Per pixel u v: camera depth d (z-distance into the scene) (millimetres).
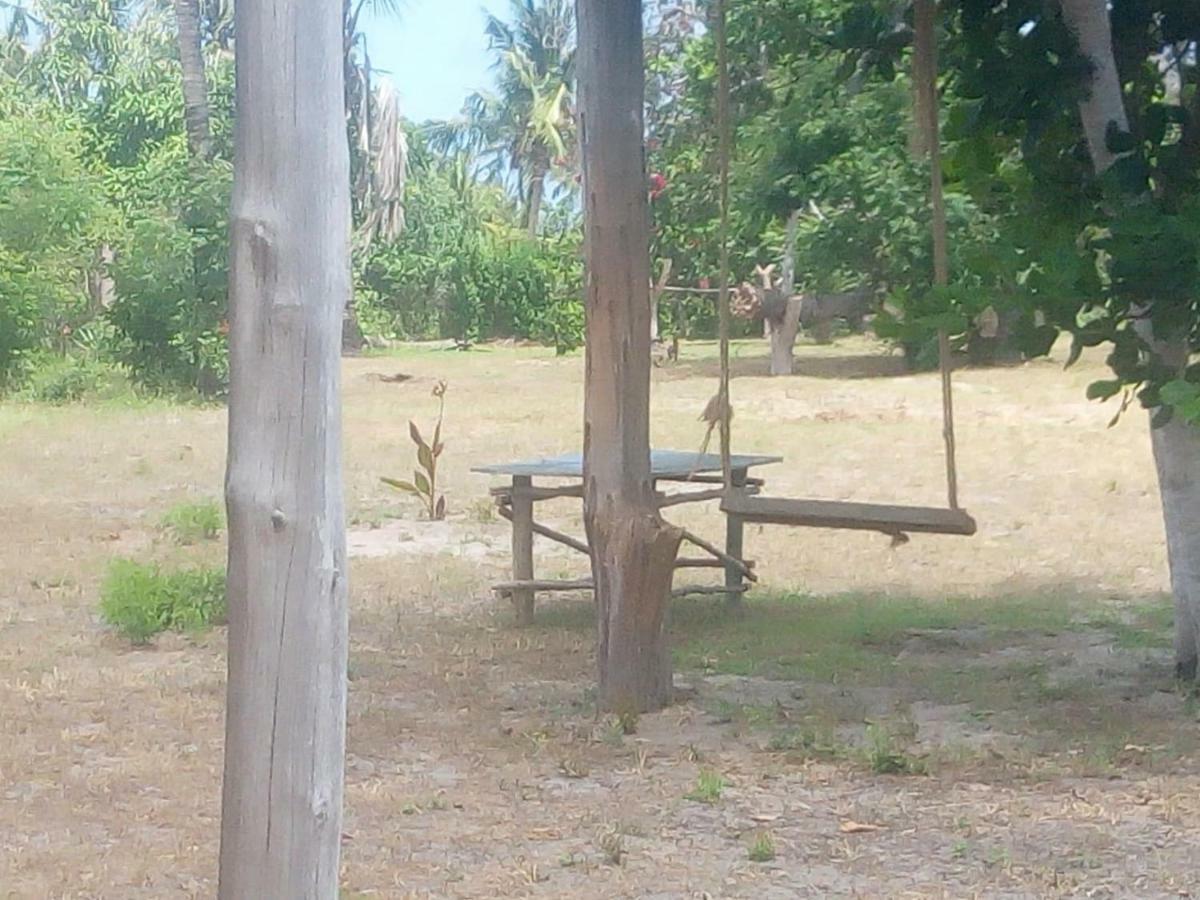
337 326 3061
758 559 11492
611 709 7301
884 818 5758
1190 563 7473
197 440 19078
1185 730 6887
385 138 39375
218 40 38500
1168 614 9492
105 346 25969
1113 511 13375
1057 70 6840
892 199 22609
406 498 14430
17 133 25906
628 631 7285
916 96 6477
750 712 7238
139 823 5848
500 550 11992
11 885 5172
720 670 8227
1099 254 6676
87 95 40562
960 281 6406
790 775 6324
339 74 3047
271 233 2982
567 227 47719
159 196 26297
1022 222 6730
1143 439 18141
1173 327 6051
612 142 6828
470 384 28797
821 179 23375
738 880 5137
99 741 6969
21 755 6727
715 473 10375
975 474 15594
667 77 28281
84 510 13844
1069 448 17469
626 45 6762
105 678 8117
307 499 3045
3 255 24594
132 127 36031
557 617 9648
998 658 8500
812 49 8383
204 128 27484
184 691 7840
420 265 45344
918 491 14539
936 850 5410
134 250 24922
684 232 28062
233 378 3037
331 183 3021
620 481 7180
